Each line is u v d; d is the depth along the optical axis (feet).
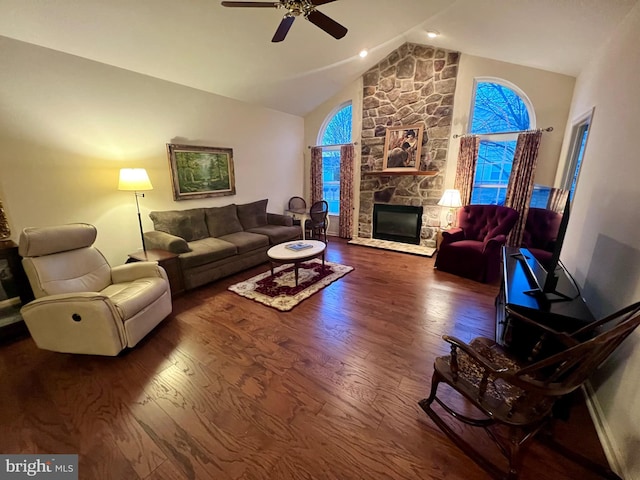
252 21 9.34
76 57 9.07
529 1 7.37
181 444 4.76
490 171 14.56
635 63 5.99
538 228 11.75
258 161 16.66
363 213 18.53
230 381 6.18
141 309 7.35
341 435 4.91
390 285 11.25
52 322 6.61
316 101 18.02
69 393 5.88
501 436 4.88
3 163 8.01
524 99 12.91
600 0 6.31
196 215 12.84
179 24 8.74
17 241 8.34
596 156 7.69
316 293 10.52
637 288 4.75
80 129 9.46
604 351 3.55
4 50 7.73
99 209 10.25
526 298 5.73
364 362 6.75
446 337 4.50
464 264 12.00
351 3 9.66
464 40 12.03
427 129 15.33
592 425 5.14
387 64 15.80
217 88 13.23
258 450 4.66
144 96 11.04
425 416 5.30
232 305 9.66
